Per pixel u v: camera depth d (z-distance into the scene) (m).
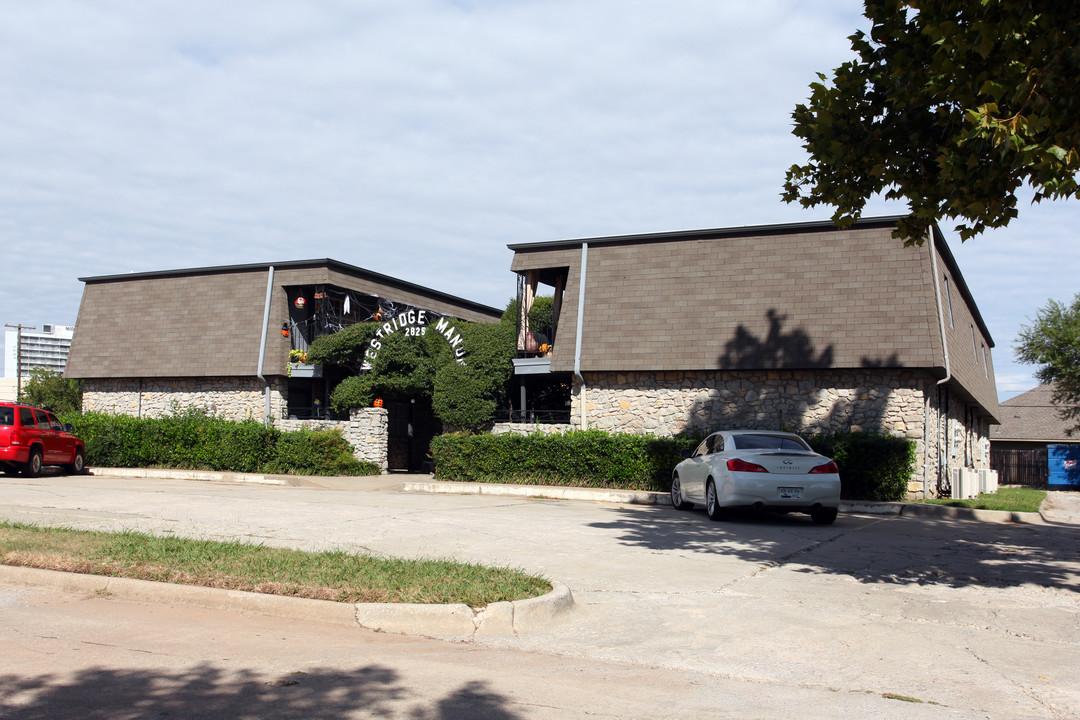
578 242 23.39
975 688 5.32
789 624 6.90
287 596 6.90
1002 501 19.44
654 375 22.05
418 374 25.16
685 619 7.03
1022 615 7.32
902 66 8.47
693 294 21.86
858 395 20.05
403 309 31.12
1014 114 7.51
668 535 11.99
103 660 5.48
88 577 7.57
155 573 7.59
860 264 20.47
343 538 10.93
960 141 7.47
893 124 9.19
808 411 20.45
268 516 13.26
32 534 9.59
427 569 7.93
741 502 13.34
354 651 5.85
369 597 6.83
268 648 5.86
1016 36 7.37
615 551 10.41
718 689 5.23
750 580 8.66
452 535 11.41
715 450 14.57
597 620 6.98
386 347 25.11
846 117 9.23
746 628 6.76
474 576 7.65
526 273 24.27
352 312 29.92
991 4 7.43
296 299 27.77
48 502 14.63
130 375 28.83
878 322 19.78
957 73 7.71
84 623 6.44
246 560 8.20
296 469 23.89
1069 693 5.24
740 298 21.34
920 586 8.53
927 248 19.92
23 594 7.41
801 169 9.78
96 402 30.00
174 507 14.20
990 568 9.68
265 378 27.28
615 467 19.50
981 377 29.45
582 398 22.55
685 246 22.39
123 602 7.19
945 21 7.48
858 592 8.16
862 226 20.72
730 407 21.22
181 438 24.47
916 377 19.61
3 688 4.88
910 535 12.68
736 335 21.02
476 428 24.02
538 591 7.18
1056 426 45.53
